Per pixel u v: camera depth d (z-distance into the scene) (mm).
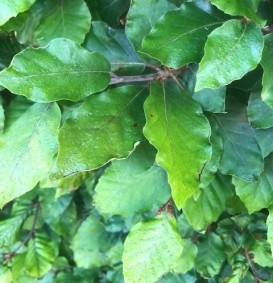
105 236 383
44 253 364
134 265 265
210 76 190
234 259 307
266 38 210
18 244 369
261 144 254
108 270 384
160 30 215
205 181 241
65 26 253
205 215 278
